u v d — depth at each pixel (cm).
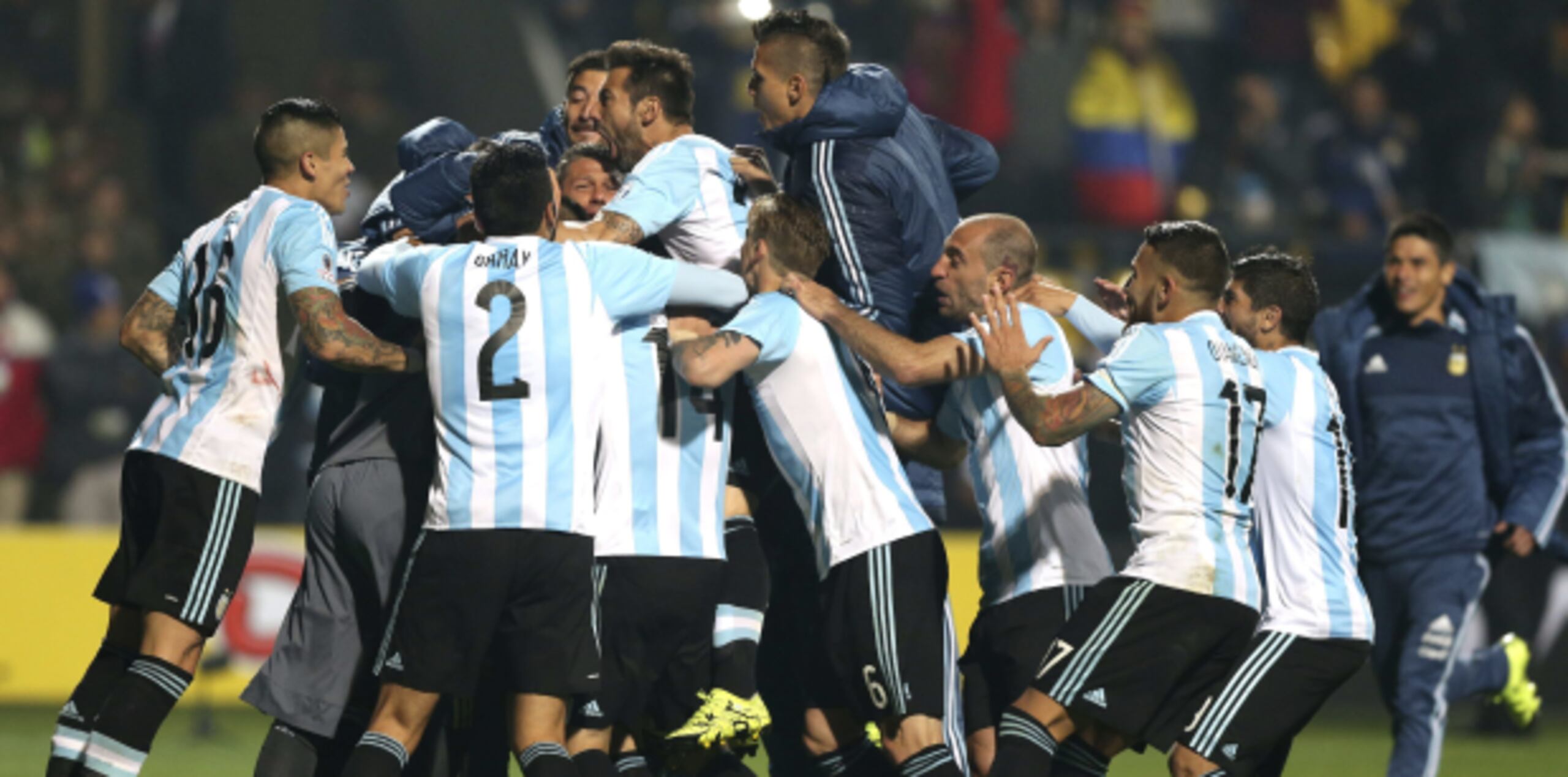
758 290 1920
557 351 1788
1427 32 5344
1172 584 1786
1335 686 1928
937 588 1892
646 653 1894
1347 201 4988
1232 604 1798
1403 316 2536
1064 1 5188
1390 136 5100
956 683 1920
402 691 1773
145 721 1814
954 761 1862
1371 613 1953
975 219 1967
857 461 1883
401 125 4875
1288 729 1905
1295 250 4462
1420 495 2470
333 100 4800
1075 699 1773
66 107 4972
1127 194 4831
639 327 1922
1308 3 5547
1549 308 4538
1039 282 2050
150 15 5103
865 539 1870
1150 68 5006
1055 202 4850
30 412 4075
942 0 5041
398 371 1842
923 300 2064
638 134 2039
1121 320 2073
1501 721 3600
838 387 1898
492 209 1830
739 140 4744
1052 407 1805
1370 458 2506
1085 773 1856
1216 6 5578
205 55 4984
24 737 3197
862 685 1872
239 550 1866
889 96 2005
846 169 1994
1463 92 5147
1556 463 2523
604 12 5462
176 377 1906
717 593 1931
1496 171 5000
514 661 1781
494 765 1998
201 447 1858
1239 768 1873
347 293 1995
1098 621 1792
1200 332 1853
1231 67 5497
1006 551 1955
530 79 5341
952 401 2008
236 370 1873
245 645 3672
